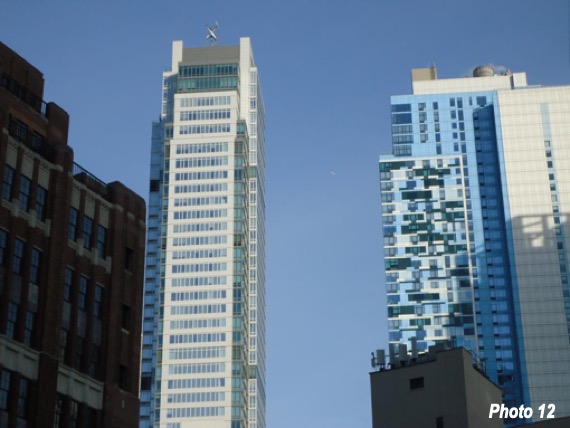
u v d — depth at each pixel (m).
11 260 75.88
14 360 73.69
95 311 84.50
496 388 113.56
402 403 109.81
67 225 82.56
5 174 77.31
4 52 86.12
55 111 87.75
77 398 79.44
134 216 92.50
